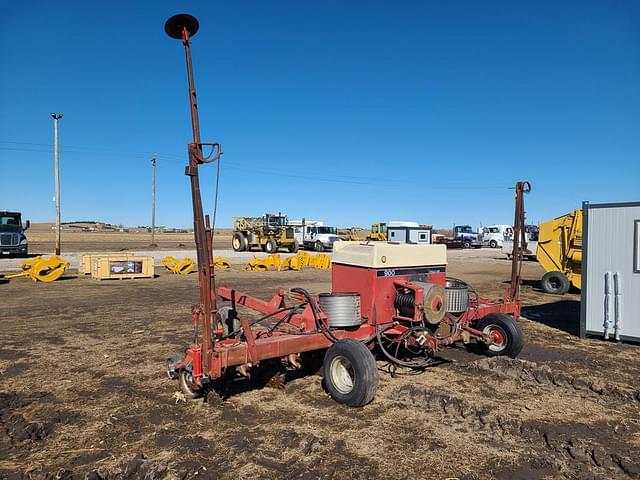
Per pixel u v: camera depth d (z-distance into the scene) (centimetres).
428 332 611
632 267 851
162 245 4606
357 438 438
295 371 641
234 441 428
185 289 1527
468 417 489
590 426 470
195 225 473
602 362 723
